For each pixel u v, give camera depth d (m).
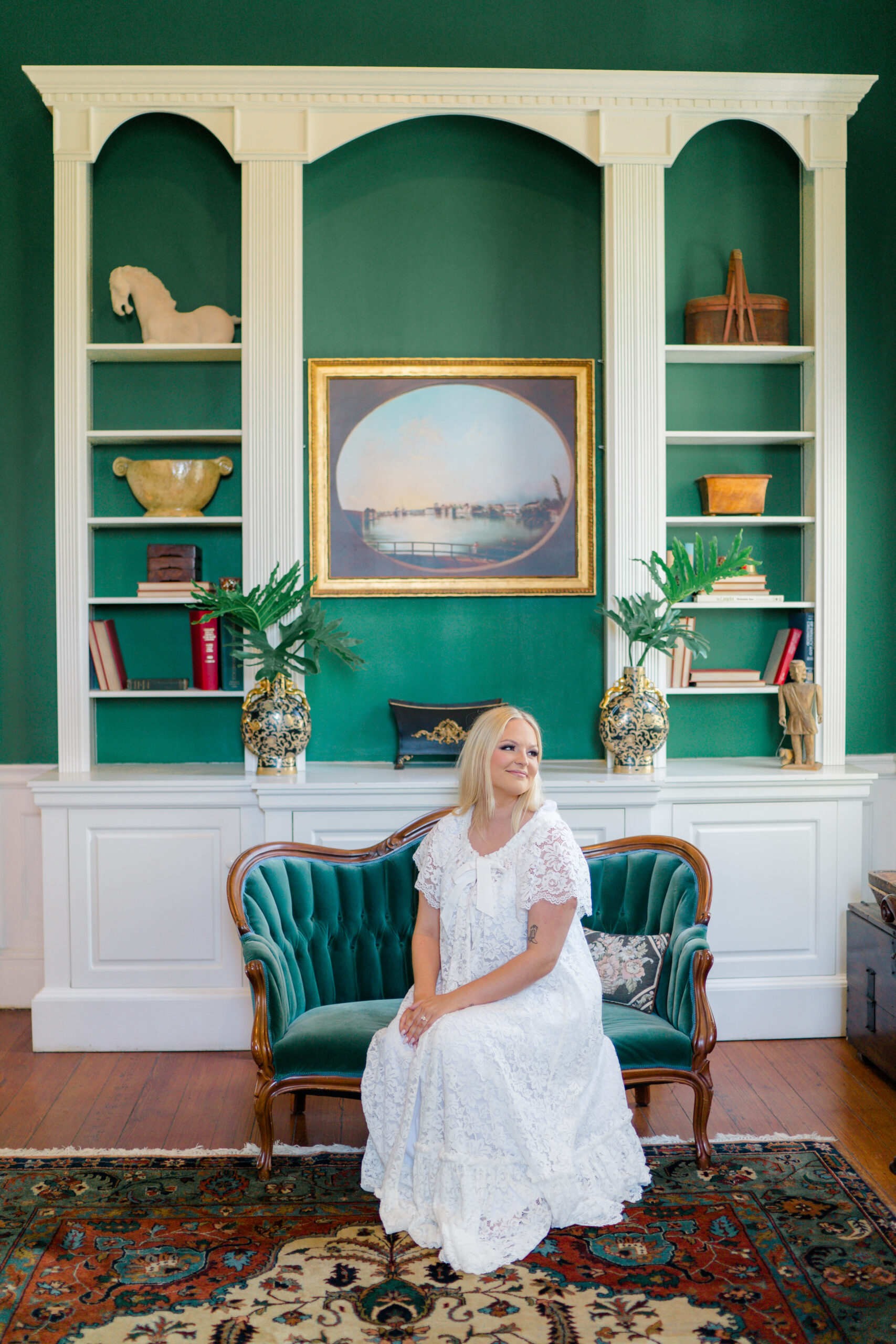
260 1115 2.73
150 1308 2.19
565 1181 2.42
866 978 3.55
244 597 3.64
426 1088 2.44
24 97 4.02
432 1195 2.42
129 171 4.03
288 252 3.81
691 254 4.14
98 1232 2.49
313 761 4.09
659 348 3.90
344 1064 2.70
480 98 3.81
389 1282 2.28
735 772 3.78
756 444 4.15
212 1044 3.67
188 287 4.04
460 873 2.69
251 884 2.96
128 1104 3.23
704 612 4.19
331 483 4.04
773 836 3.78
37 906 4.11
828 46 4.12
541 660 4.12
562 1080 2.54
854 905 3.68
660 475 3.91
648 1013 2.93
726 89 3.85
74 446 3.84
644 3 4.07
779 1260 2.35
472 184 4.07
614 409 3.90
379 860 3.22
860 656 4.22
